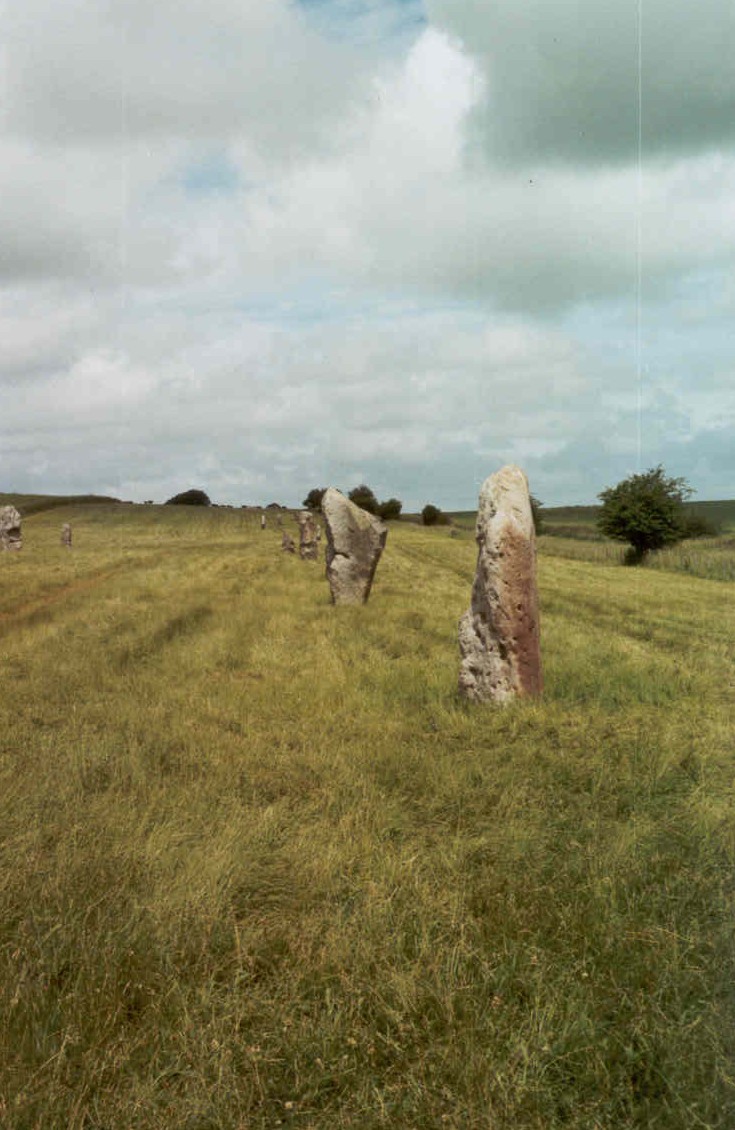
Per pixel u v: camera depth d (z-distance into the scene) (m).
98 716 9.40
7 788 6.57
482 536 10.34
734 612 19.50
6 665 12.52
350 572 20.27
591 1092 3.23
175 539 66.31
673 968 3.90
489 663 9.97
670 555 37.62
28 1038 3.45
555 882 4.87
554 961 4.05
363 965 3.96
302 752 7.83
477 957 4.04
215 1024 3.52
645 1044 3.40
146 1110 3.07
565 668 11.44
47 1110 3.02
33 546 53.53
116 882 4.82
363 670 11.80
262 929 4.36
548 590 24.98
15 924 4.42
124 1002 3.77
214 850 5.21
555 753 7.82
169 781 6.91
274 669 12.15
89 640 14.72
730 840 5.50
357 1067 3.36
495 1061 3.29
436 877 4.90
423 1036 3.52
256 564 36.22
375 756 7.64
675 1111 3.07
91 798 6.46
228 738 8.26
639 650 13.79
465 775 7.04
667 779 7.00
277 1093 3.25
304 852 5.27
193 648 13.84
